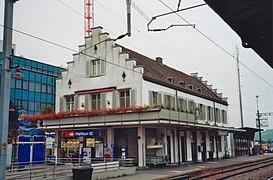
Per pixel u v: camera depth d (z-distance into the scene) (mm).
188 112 28906
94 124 25859
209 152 36312
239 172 21562
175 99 29969
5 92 11242
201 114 35125
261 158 40656
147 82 26594
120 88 27000
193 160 32750
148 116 23672
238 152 47594
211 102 38719
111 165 19500
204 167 25500
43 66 55688
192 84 37750
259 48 6301
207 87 44562
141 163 24469
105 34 28500
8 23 11516
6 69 11383
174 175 19281
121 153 25875
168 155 28203
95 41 29109
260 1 4703
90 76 28969
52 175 16438
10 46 11547
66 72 30688
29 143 23594
